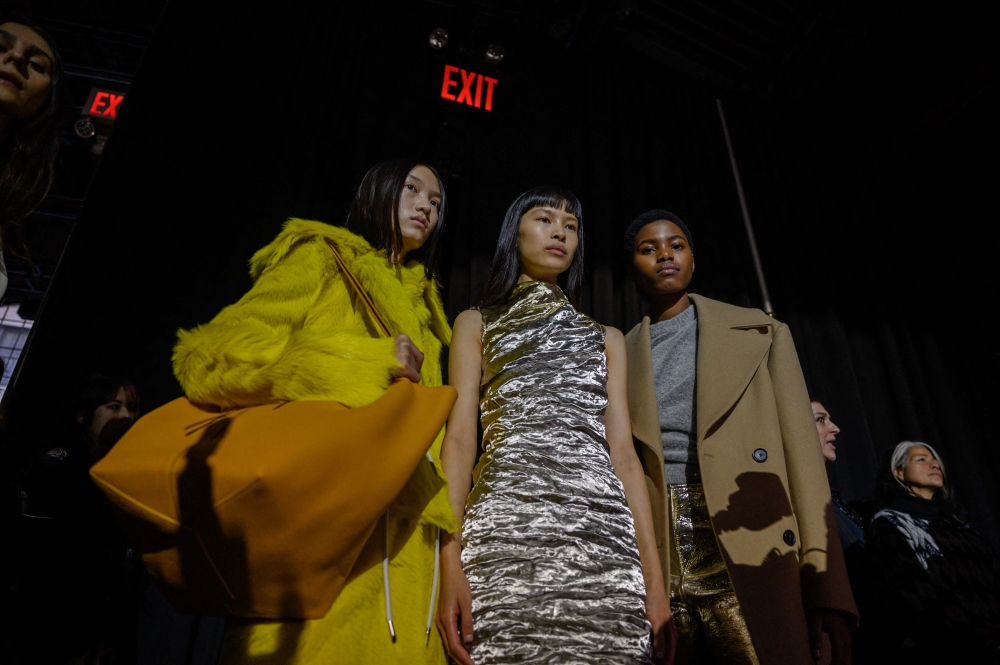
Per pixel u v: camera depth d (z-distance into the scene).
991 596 2.14
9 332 7.89
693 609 1.54
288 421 0.96
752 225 5.12
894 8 5.13
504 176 4.62
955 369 4.88
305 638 0.97
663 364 1.84
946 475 2.71
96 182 3.58
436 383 1.43
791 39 5.51
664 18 5.55
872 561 2.22
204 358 1.08
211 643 2.23
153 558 0.96
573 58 5.56
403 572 1.12
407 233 1.50
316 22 4.75
